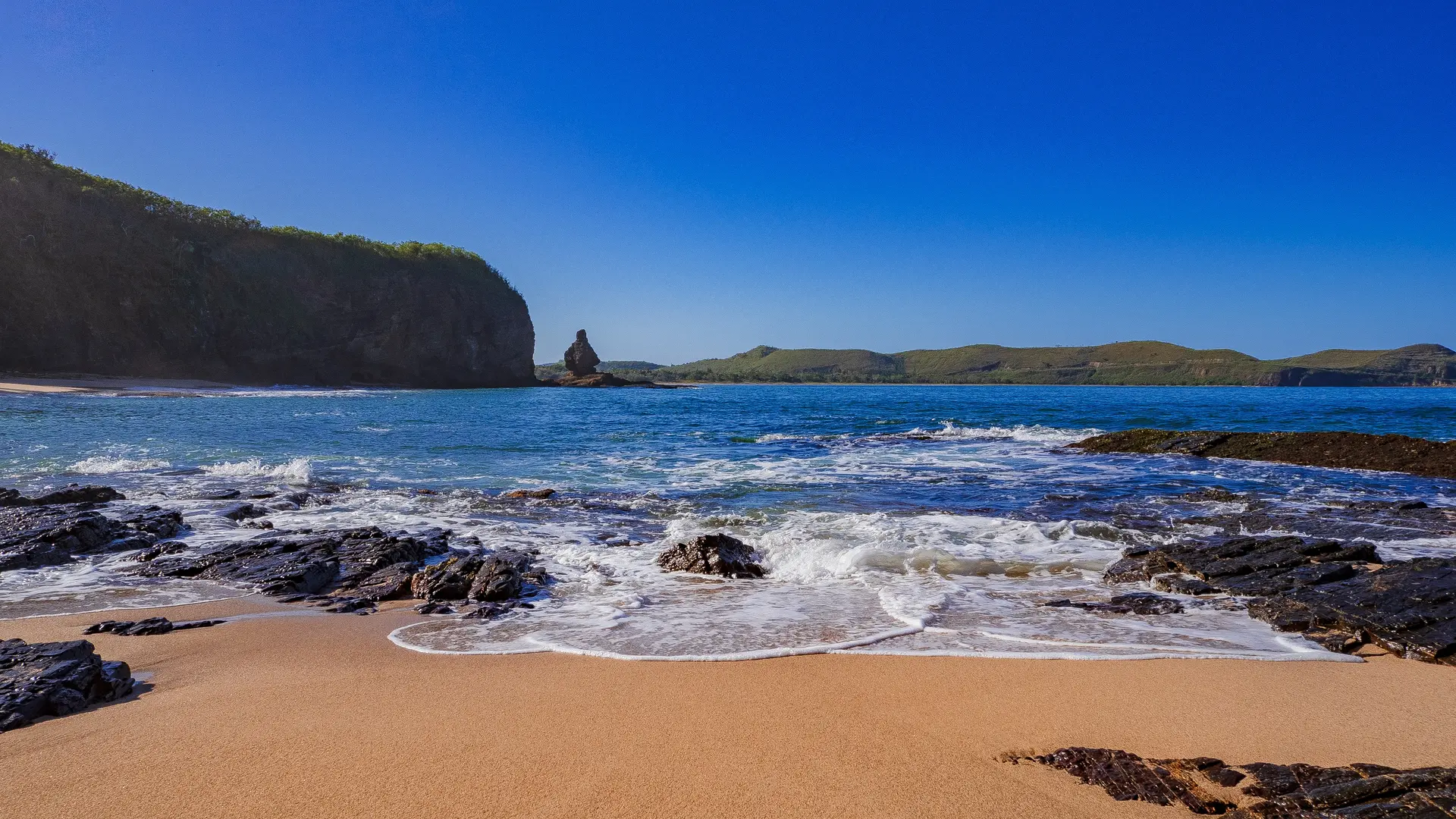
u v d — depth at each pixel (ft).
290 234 305.94
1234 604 22.48
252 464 54.39
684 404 197.16
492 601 23.67
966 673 16.57
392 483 50.06
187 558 28.09
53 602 23.08
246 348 271.28
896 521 36.11
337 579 26.02
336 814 10.43
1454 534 32.27
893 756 12.42
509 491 45.37
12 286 211.20
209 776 11.55
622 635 19.74
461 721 13.82
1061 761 12.22
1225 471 55.16
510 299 386.32
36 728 13.41
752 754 12.47
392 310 317.83
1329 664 17.25
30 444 68.85
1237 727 13.66
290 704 14.71
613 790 11.19
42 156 247.70
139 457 61.31
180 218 268.00
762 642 19.06
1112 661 17.33
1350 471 54.54
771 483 49.70
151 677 16.51
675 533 34.09
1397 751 12.63
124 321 236.84
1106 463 60.23
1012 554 29.78
